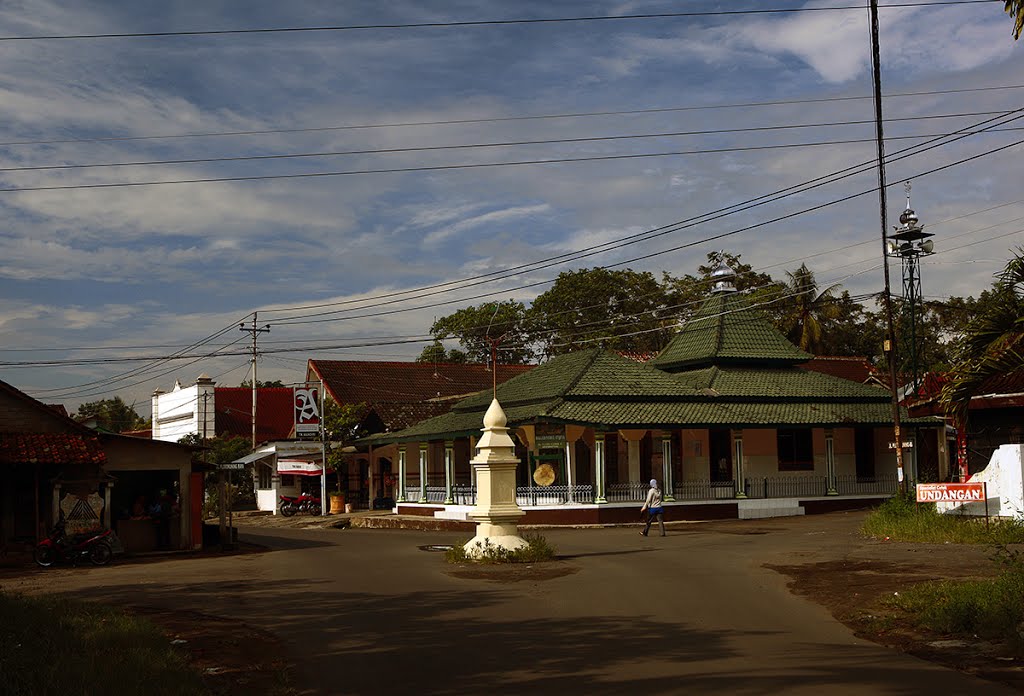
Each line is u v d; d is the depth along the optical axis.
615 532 31.05
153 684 9.19
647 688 9.41
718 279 43.78
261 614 14.34
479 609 14.47
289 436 56.78
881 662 10.35
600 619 13.44
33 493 25.59
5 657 9.88
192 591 17.14
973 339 15.28
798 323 66.31
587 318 64.75
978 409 25.64
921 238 34.66
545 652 11.28
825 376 41.12
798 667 10.17
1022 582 12.88
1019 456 22.89
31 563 23.80
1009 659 10.30
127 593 17.11
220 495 29.59
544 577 18.02
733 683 9.50
